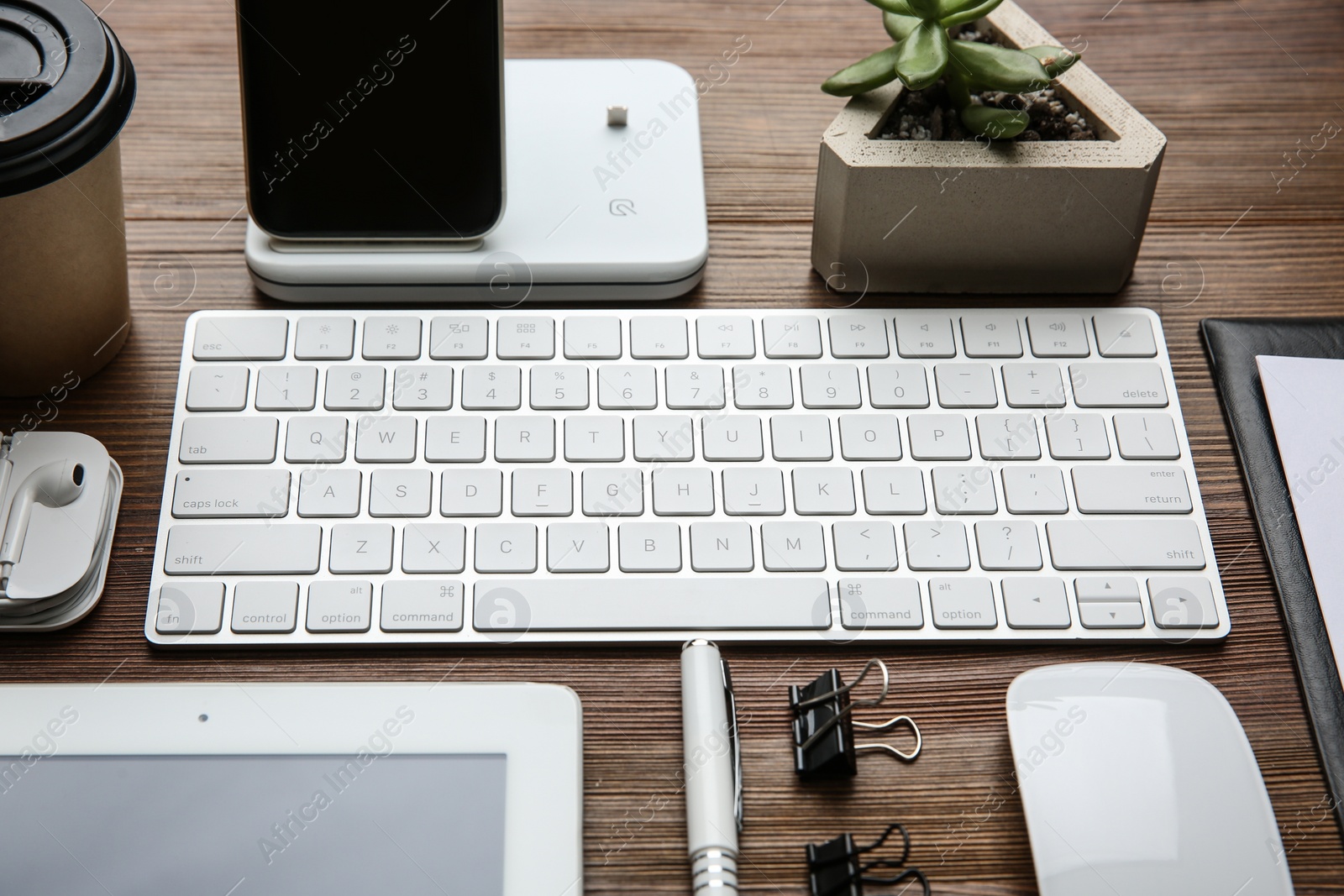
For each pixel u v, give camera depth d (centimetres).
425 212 58
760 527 52
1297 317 61
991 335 58
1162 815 43
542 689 47
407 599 50
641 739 49
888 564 52
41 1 49
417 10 54
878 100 59
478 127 56
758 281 62
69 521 51
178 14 72
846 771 48
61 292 52
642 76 67
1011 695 47
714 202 66
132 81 50
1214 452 57
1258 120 70
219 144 67
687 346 57
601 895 45
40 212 47
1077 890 42
